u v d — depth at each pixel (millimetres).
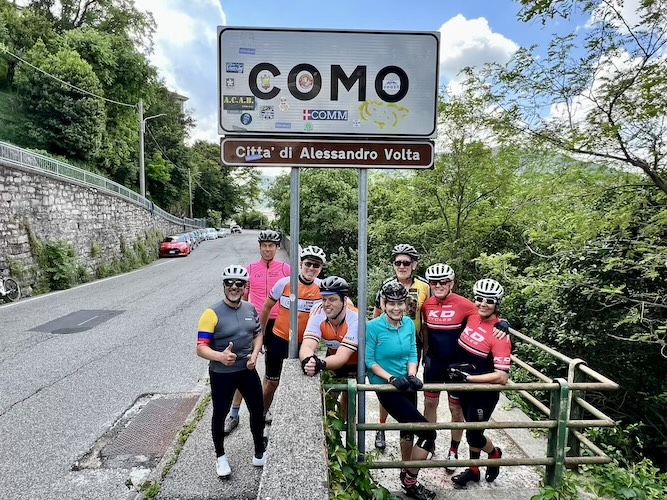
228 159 2684
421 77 2689
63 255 13883
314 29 2633
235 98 2650
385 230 10602
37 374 5910
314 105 2680
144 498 3045
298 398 2498
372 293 10047
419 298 3781
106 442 4164
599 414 3150
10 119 23766
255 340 3312
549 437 3021
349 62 2662
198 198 58031
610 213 5188
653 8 4113
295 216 2889
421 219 9758
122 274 17484
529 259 8203
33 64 24438
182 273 17141
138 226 23094
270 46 2631
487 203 8203
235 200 64125
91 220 17266
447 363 3461
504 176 7508
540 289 6102
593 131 4812
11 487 3469
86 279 15375
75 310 10094
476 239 8375
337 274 13414
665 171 4852
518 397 5109
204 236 38750
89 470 3715
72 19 32312
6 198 12188
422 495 3039
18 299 11602
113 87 29797
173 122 44406
